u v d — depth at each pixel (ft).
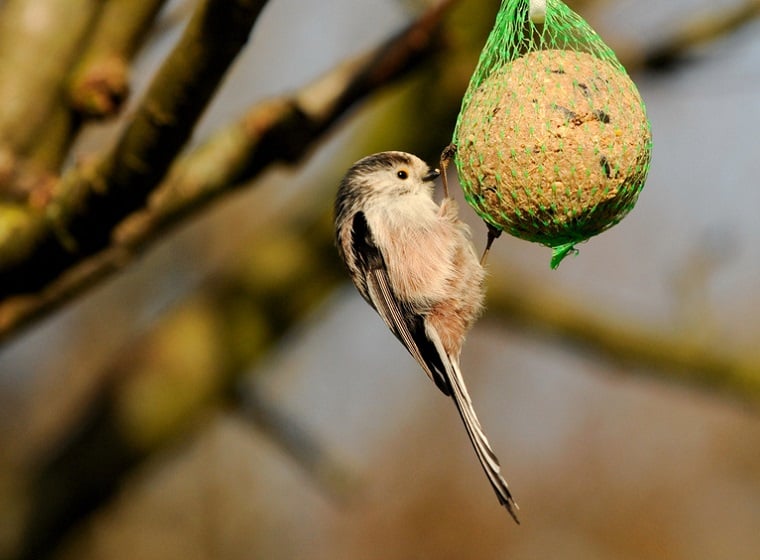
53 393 58.54
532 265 59.16
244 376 37.78
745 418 65.98
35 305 26.11
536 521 64.95
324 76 27.99
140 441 36.27
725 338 42.14
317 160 55.47
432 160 37.76
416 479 65.26
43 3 28.78
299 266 39.14
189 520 56.70
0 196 25.20
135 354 37.65
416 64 27.68
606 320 42.16
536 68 23.52
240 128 27.35
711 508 64.13
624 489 65.41
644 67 38.68
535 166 22.97
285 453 37.70
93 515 36.19
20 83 27.94
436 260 28.58
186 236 56.85
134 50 29.22
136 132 21.70
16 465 36.65
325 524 62.59
